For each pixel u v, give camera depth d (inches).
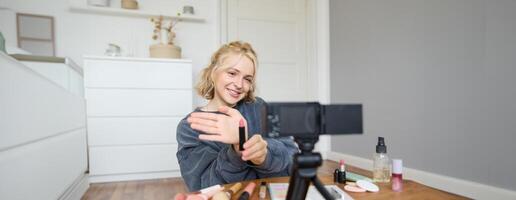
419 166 69.2
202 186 24.9
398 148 75.5
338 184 25.3
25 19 83.7
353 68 94.1
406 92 73.1
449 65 62.0
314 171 14.4
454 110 60.9
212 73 28.0
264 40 106.4
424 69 68.0
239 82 26.0
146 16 93.5
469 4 57.9
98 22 90.1
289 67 109.7
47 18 85.5
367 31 87.7
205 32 100.1
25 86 32.2
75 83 74.8
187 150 26.5
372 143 85.3
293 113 15.5
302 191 14.4
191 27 98.7
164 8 95.8
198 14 99.3
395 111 76.6
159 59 80.7
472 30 57.3
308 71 111.1
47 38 85.4
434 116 65.4
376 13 83.7
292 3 110.0
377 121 83.1
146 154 80.0
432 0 66.1
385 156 27.9
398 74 75.6
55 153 43.6
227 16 101.7
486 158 54.8
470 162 57.7
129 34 92.6
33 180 34.4
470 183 57.1
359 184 23.6
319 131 15.4
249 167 24.0
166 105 81.5
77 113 62.4
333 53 105.3
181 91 82.8
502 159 52.1
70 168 54.1
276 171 24.7
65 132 51.1
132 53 92.4
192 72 92.9
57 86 45.4
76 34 88.3
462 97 59.2
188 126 27.3
